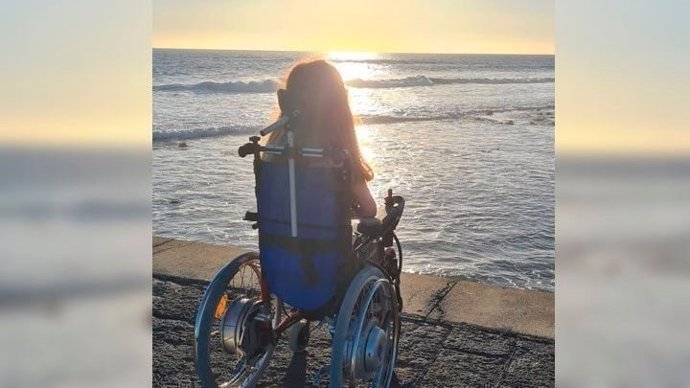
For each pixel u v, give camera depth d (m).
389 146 16.00
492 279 6.35
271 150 2.15
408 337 3.02
